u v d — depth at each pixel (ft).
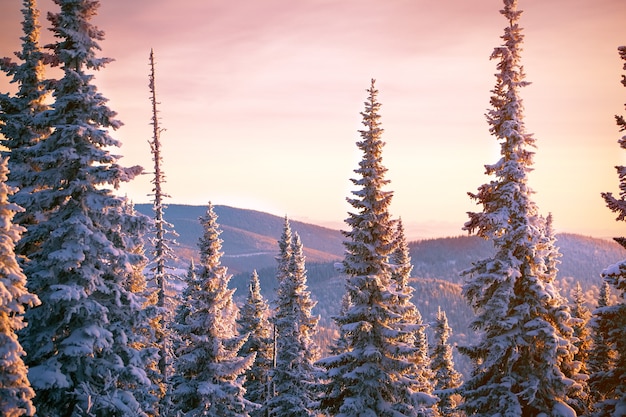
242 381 93.35
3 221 51.31
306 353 127.34
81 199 64.23
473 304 74.02
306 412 120.57
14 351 49.52
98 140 64.23
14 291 50.37
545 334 65.62
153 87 103.04
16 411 49.08
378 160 79.00
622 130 62.08
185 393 89.56
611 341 71.87
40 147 64.49
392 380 75.77
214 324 92.63
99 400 60.95
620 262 65.51
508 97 71.51
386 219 79.05
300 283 132.16
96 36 67.15
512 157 71.61
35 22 77.92
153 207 100.58
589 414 70.18
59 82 65.36
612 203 62.03
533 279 68.44
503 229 71.51
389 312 76.95
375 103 78.74
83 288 61.82
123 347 66.74
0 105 77.36
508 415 64.85
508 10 72.43
